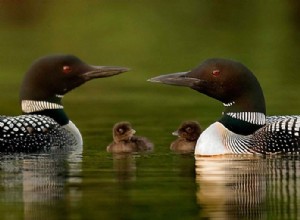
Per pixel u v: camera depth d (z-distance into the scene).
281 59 27.61
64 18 30.20
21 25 30.00
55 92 16.39
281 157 14.32
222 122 14.82
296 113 19.77
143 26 29.91
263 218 10.70
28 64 27.27
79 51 28.70
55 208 11.19
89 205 11.31
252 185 12.33
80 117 19.94
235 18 30.62
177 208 11.16
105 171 13.49
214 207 11.19
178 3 30.97
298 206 11.20
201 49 28.66
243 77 14.75
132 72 26.39
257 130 14.74
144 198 11.68
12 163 14.27
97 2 30.62
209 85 14.79
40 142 15.56
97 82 24.84
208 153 14.63
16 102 22.16
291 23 30.64
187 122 15.61
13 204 11.40
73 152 15.45
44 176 13.12
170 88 23.84
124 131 15.45
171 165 13.96
